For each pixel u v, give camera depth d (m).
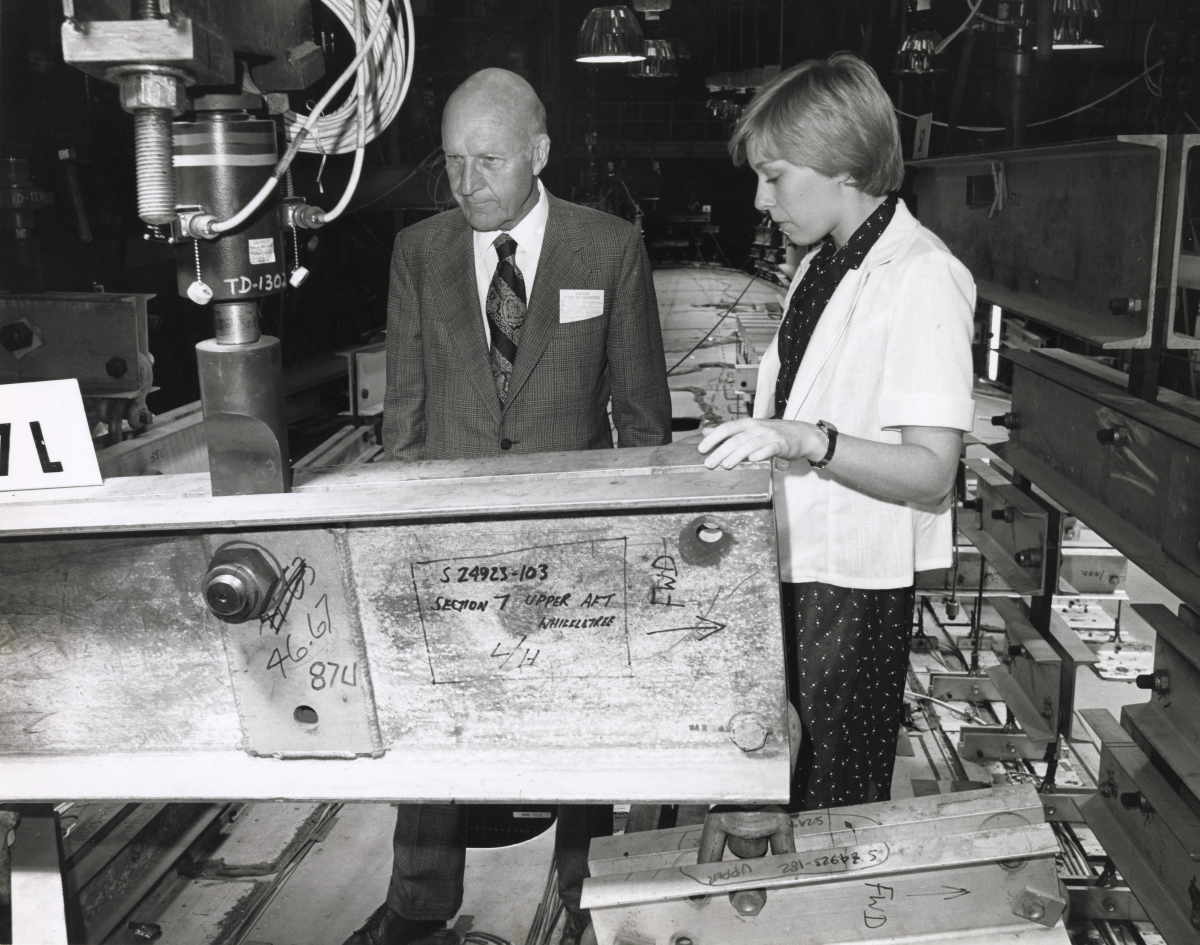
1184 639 2.30
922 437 1.59
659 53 10.21
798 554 1.84
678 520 1.11
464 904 2.77
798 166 1.71
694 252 13.37
